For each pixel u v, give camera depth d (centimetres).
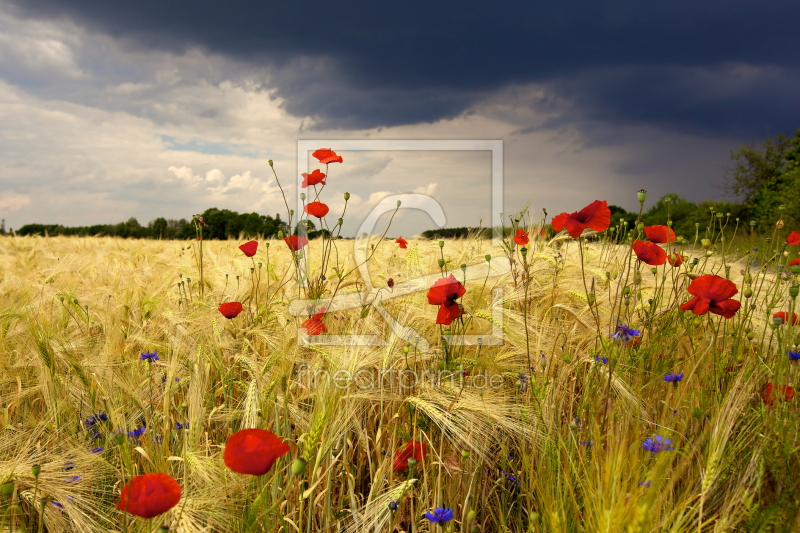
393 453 193
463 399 180
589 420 187
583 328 268
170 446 200
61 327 301
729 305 208
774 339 248
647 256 221
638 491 130
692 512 134
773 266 313
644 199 233
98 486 176
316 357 221
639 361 221
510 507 180
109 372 232
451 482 184
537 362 219
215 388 249
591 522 138
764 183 2967
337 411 176
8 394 232
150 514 113
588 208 211
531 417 183
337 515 181
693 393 197
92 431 210
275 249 689
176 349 247
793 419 163
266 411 198
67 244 1135
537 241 392
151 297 363
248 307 328
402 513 189
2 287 474
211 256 564
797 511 131
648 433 183
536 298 291
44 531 173
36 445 182
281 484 176
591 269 339
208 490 151
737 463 165
